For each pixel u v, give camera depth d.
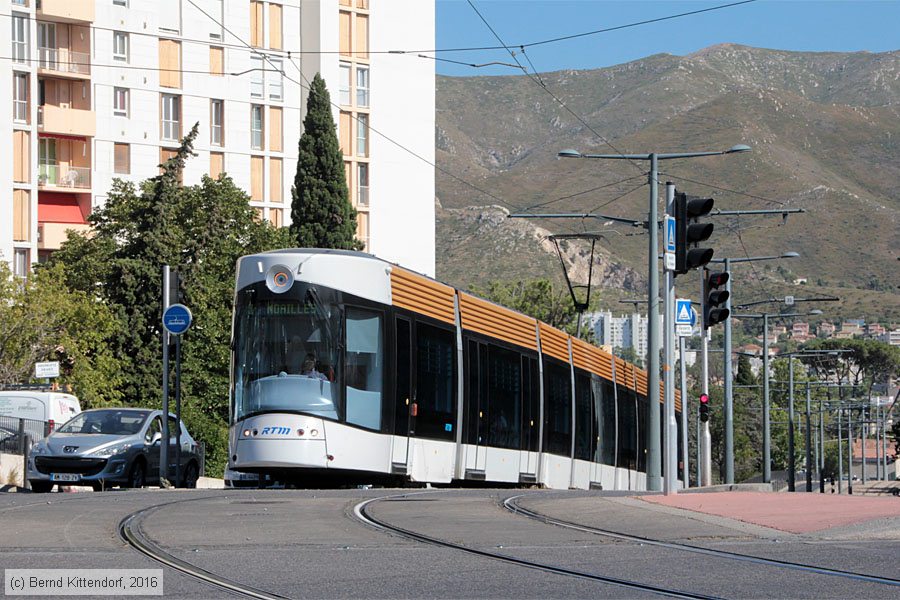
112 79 82.50
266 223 66.00
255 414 24.47
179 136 85.12
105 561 11.45
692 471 105.31
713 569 11.23
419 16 95.56
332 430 24.27
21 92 78.81
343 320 24.77
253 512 16.83
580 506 17.77
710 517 15.99
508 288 102.00
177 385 31.92
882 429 118.31
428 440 26.92
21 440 34.94
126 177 83.00
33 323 54.09
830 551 12.45
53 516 15.81
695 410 106.06
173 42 85.00
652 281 28.30
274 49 88.81
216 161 86.62
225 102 86.81
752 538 13.70
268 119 88.62
